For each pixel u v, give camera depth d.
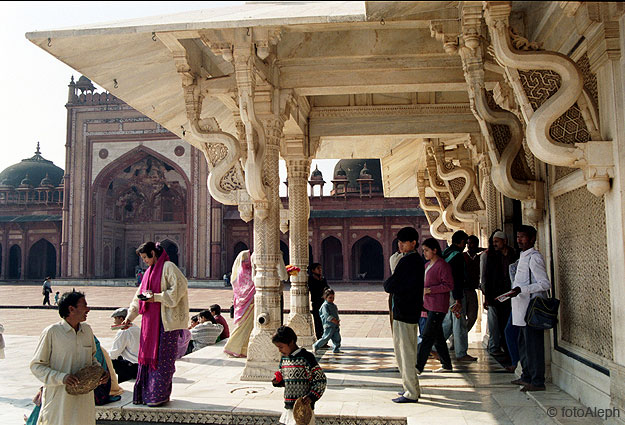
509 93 4.63
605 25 2.95
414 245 3.85
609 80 3.01
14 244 34.25
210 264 31.05
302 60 5.05
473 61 3.68
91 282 30.27
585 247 3.51
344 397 3.87
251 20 3.56
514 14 4.25
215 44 4.30
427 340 4.30
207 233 31.23
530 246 3.84
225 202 5.43
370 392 4.03
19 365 6.17
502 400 3.69
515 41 3.07
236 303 6.05
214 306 7.77
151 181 34.22
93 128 32.06
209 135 5.04
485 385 4.18
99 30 3.78
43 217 33.78
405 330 3.74
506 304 5.32
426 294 4.34
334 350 6.14
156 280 3.80
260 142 4.73
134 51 4.52
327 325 6.10
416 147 8.47
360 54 4.97
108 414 3.71
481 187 7.15
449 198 7.77
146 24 3.74
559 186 3.82
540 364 3.85
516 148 3.90
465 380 4.37
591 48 3.16
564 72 2.98
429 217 9.26
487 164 6.30
